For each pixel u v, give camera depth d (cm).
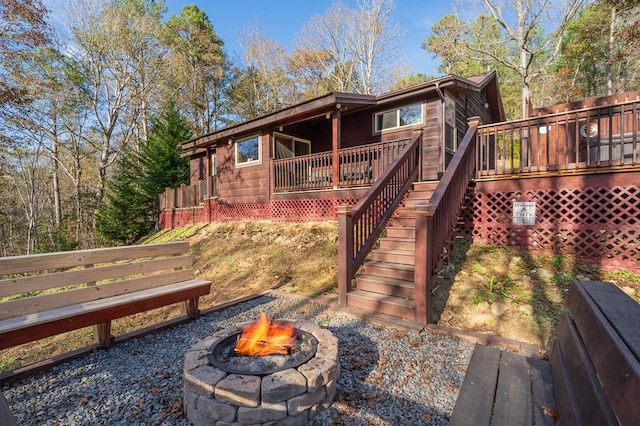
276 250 703
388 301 372
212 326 361
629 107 471
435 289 395
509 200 522
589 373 131
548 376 223
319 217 825
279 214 928
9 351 410
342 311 387
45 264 273
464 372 253
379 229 477
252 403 184
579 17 1978
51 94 1731
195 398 197
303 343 249
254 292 515
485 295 391
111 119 2061
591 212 455
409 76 2709
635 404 84
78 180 2064
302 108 790
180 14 2509
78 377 254
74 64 1888
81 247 1638
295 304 427
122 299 305
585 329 147
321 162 900
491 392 204
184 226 1298
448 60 2595
